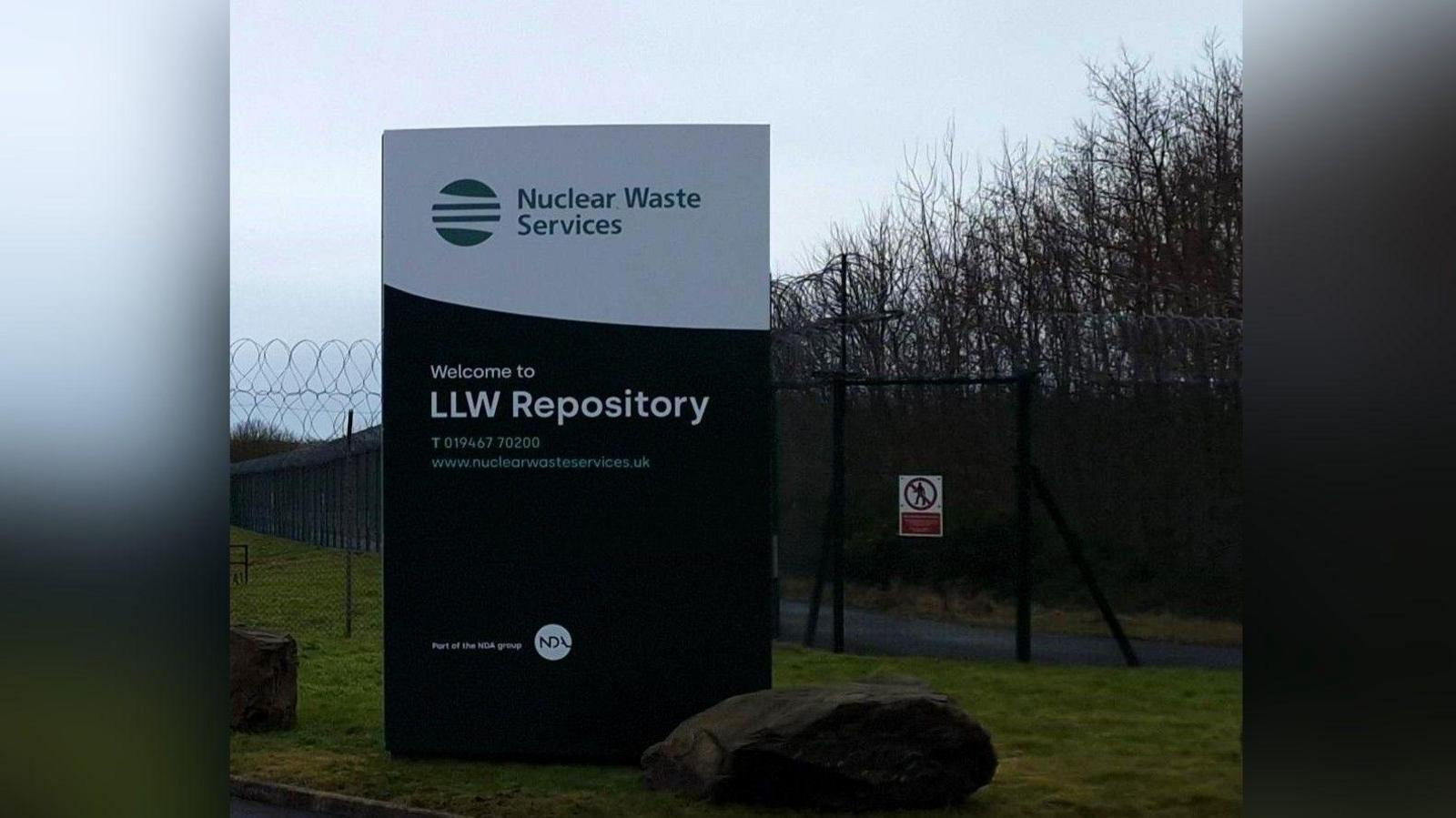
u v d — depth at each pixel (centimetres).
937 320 1339
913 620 1199
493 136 698
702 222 693
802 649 1090
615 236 695
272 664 791
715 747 626
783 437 1294
